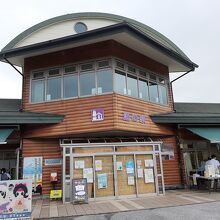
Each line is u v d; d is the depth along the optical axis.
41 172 13.98
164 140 16.00
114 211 9.79
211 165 13.86
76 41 13.53
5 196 7.87
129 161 13.38
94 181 12.61
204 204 10.59
